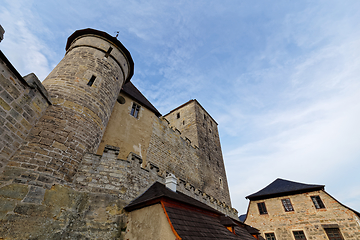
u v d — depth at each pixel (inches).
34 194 248.5
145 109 684.7
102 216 286.5
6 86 256.8
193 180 767.7
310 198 717.3
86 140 351.3
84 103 381.4
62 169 291.3
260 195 802.8
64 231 250.7
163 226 251.9
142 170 395.2
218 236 298.7
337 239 616.7
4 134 251.9
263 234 733.3
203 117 1174.3
